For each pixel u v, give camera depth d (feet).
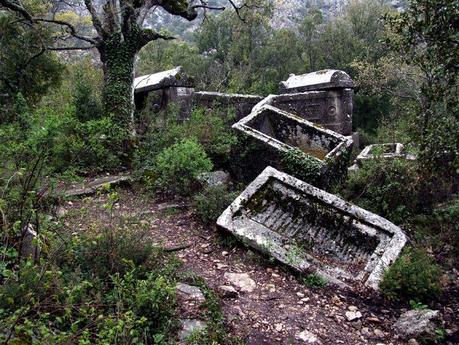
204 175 22.95
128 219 14.19
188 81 35.63
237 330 11.14
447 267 17.21
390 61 58.03
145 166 25.26
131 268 11.67
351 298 13.70
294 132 26.89
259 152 23.43
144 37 30.83
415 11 13.56
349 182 23.90
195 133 28.50
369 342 11.59
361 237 17.02
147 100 35.58
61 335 7.47
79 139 24.68
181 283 12.69
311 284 14.21
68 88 39.99
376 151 25.94
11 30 34.76
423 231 20.39
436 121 14.64
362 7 89.61
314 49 89.35
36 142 13.61
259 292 13.50
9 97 33.88
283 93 43.24
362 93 64.95
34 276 9.27
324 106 39.50
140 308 9.75
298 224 17.78
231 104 37.60
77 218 15.25
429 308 13.70
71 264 11.29
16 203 11.43
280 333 11.42
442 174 16.03
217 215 18.72
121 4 30.07
